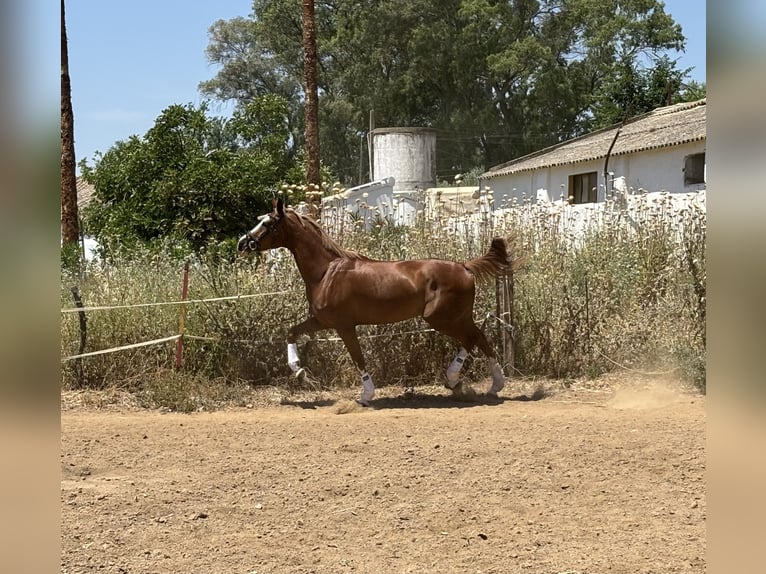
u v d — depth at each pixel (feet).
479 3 147.74
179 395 29.86
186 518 16.25
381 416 27.09
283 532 15.43
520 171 87.61
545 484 18.19
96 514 16.44
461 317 29.37
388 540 14.94
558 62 156.25
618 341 33.76
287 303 33.76
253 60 168.25
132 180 60.03
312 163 57.82
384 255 35.86
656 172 67.62
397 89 154.30
